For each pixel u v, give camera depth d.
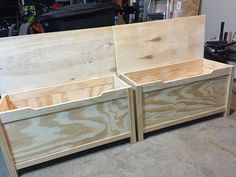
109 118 1.38
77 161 1.39
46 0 3.13
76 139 1.34
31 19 1.90
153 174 1.25
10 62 1.43
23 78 1.48
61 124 1.27
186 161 1.33
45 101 1.56
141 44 1.72
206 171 1.25
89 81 1.63
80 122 1.31
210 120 1.72
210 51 2.28
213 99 1.67
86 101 1.27
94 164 1.35
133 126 1.46
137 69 1.75
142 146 1.48
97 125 1.36
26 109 1.17
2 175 1.31
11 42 1.41
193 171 1.25
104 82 1.67
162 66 1.80
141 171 1.28
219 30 2.77
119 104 1.37
